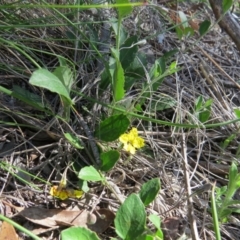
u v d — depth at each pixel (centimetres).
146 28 28
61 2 26
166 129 22
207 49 29
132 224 15
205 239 18
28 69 21
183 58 25
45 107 21
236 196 20
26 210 17
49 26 23
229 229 19
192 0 33
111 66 20
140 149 21
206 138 23
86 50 23
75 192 18
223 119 23
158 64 20
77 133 20
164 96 23
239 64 29
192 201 19
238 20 29
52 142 20
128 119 19
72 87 21
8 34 23
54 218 17
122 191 19
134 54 21
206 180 20
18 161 19
